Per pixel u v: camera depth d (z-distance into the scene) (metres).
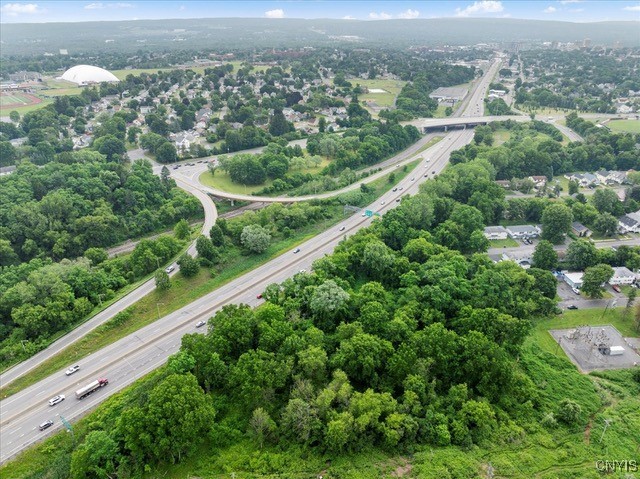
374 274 156.25
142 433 87.00
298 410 93.50
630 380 115.19
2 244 176.88
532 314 141.25
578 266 168.38
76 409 107.94
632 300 142.62
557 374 115.44
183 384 93.88
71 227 199.62
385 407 96.00
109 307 146.00
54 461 94.50
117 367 121.56
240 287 159.50
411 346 109.88
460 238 181.88
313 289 133.50
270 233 194.50
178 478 87.88
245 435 95.94
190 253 180.25
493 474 88.06
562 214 188.50
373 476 87.12
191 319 141.75
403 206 191.00
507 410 103.94
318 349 108.06
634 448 95.00
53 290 140.50
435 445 94.19
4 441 99.38
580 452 93.81
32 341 129.88
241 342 112.06
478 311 121.75
